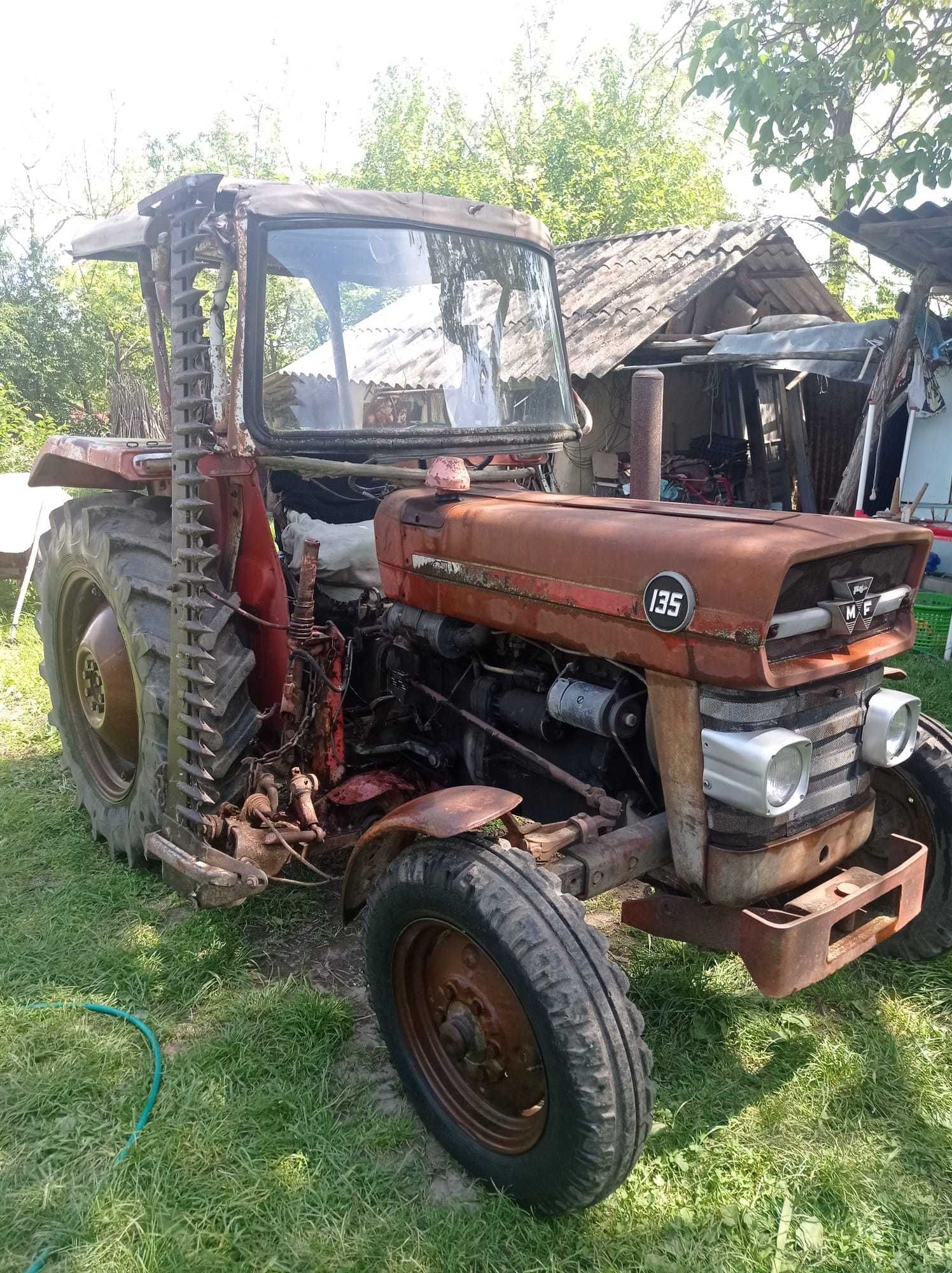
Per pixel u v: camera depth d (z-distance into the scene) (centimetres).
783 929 216
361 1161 233
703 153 2114
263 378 274
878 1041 277
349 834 307
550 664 279
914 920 303
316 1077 262
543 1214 216
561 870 226
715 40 614
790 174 646
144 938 326
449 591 283
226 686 290
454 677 309
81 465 422
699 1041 278
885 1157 237
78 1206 216
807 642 223
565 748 278
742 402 1176
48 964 309
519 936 205
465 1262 206
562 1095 198
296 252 277
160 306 348
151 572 331
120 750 365
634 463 301
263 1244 211
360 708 330
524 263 335
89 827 405
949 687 569
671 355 1089
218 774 294
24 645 645
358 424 290
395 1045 248
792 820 234
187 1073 259
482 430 313
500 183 1955
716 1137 243
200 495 300
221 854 283
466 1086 240
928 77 624
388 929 239
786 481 1225
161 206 283
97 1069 261
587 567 242
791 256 1197
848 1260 209
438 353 308
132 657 331
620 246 1176
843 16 598
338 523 362
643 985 299
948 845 293
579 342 977
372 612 328
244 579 307
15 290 1820
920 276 770
